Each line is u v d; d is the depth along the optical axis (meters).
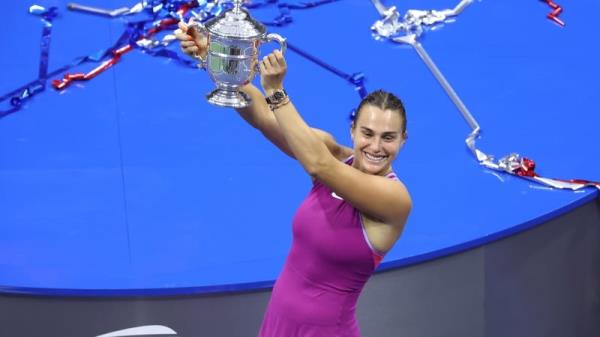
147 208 16.53
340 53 21.86
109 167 17.78
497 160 18.06
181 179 17.44
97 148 18.41
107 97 20.12
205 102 20.14
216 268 14.75
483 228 15.73
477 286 15.65
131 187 17.17
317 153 10.27
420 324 15.30
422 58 21.69
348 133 18.88
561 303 16.88
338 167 10.37
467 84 20.92
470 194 16.95
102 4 23.73
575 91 20.84
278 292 11.54
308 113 19.50
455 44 22.53
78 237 15.63
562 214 16.45
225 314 14.41
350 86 20.61
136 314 14.25
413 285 15.06
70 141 18.61
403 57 21.83
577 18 24.00
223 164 17.95
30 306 14.23
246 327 14.52
